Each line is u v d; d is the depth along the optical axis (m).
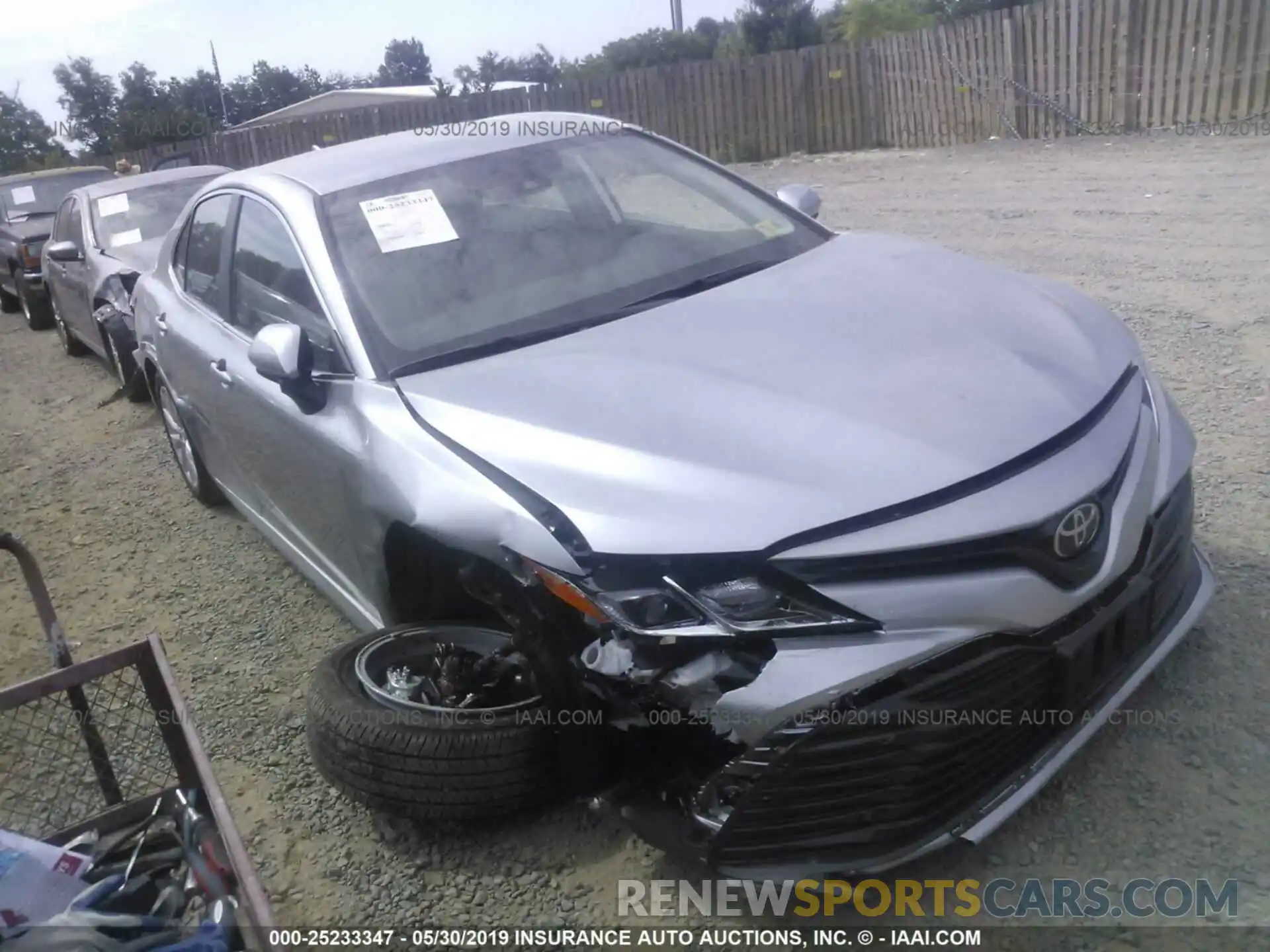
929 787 2.44
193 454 5.70
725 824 2.43
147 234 8.42
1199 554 3.36
